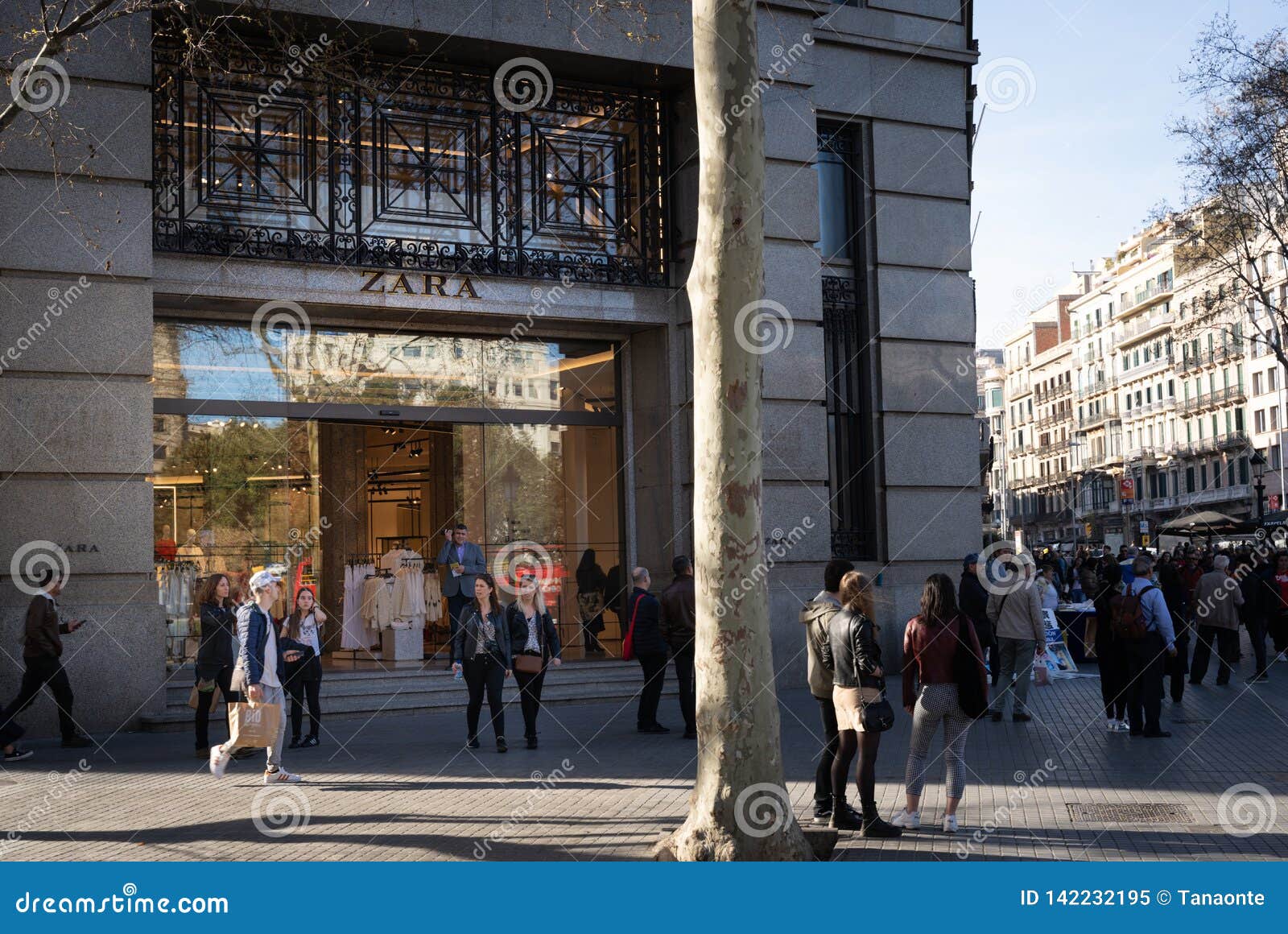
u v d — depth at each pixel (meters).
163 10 15.05
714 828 7.38
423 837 8.27
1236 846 7.70
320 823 8.80
